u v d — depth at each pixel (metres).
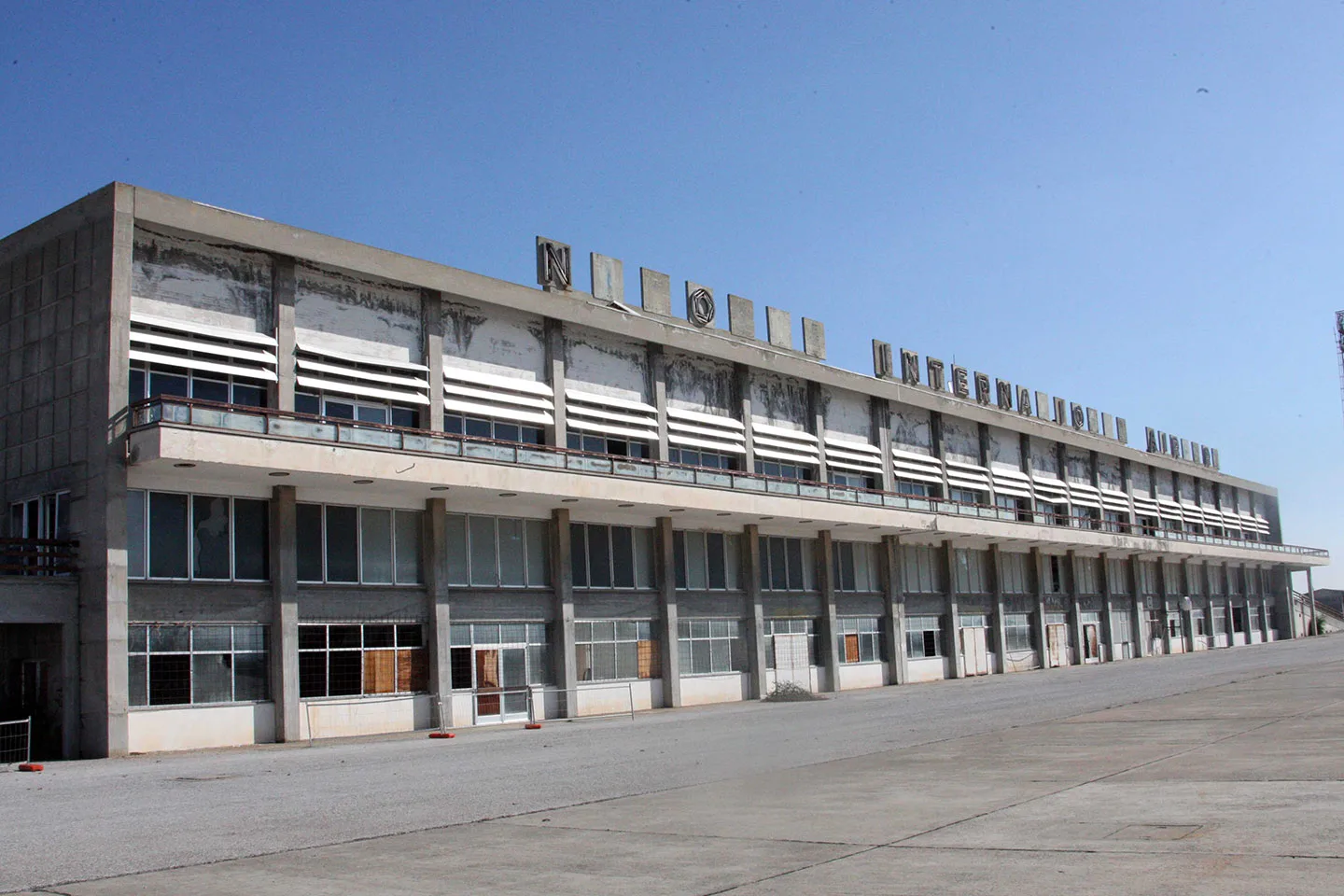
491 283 37.69
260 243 31.84
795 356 51.25
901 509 51.78
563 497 37.22
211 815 15.91
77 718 28.16
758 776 18.72
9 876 11.62
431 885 10.73
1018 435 67.19
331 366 33.53
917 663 56.19
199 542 30.30
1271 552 93.94
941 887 9.71
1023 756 19.48
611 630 41.00
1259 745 18.91
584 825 14.10
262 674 31.12
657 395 43.50
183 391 30.47
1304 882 9.12
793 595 49.28
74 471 29.27
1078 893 9.17
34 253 31.72
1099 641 73.12
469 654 36.34
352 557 33.69
